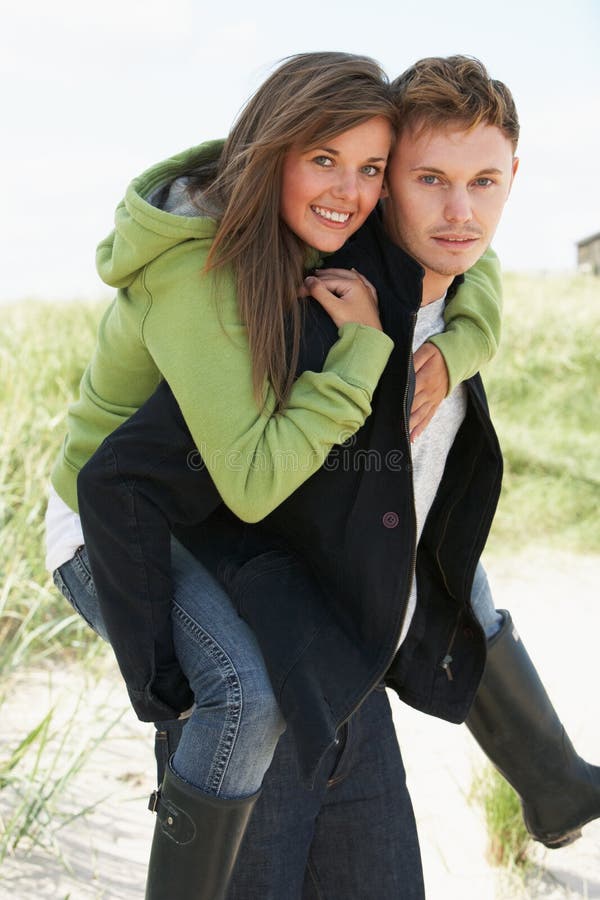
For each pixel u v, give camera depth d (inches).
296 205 73.4
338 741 82.4
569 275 436.5
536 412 276.7
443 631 86.9
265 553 77.6
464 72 75.1
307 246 77.7
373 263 77.7
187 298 72.5
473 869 112.4
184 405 71.3
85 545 74.8
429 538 86.8
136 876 108.0
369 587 75.1
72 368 232.4
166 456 72.2
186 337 72.1
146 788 124.5
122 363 80.0
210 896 74.0
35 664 153.7
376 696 86.8
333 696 72.7
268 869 79.8
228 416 70.4
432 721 147.4
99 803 116.6
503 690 93.4
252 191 71.4
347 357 72.4
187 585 77.5
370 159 73.5
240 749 71.8
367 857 84.0
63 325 271.1
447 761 135.7
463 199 75.2
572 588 194.1
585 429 270.7
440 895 107.6
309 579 77.2
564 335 317.4
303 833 81.6
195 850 72.8
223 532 80.4
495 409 277.0
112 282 77.6
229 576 76.8
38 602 150.1
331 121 71.2
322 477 75.4
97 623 82.0
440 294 81.9
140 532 72.1
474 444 85.0
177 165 79.5
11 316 281.9
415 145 75.1
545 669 161.8
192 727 73.5
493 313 85.3
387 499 74.9
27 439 184.7
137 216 73.1
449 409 84.0
